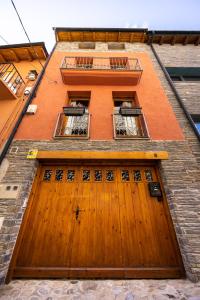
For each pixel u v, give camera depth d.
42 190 4.12
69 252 3.43
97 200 4.01
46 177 4.32
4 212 3.47
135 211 3.88
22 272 3.21
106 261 3.35
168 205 3.88
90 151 4.45
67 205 3.93
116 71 6.25
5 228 3.28
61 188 4.15
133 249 3.48
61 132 5.14
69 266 3.29
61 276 3.19
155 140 4.76
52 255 3.40
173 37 8.66
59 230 3.64
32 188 4.07
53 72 6.82
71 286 2.90
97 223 3.73
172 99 5.94
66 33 8.52
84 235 3.60
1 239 3.16
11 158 4.29
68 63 7.31
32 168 4.15
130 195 4.09
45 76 6.60
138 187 4.20
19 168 4.11
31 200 3.94
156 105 5.68
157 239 3.58
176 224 3.54
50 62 7.27
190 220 3.45
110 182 4.26
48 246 3.48
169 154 4.46
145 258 3.39
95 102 5.79
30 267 3.27
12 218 3.42
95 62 7.46
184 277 3.18
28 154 4.36
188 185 3.91
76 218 3.78
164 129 5.02
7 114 5.70
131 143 4.69
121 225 3.72
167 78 6.64
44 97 5.85
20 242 3.47
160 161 4.35
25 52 8.23
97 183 4.25
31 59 8.37
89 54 7.88
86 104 6.34
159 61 7.45
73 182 4.25
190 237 3.26
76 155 4.35
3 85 5.88
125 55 7.88
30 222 3.72
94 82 6.39
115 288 2.84
